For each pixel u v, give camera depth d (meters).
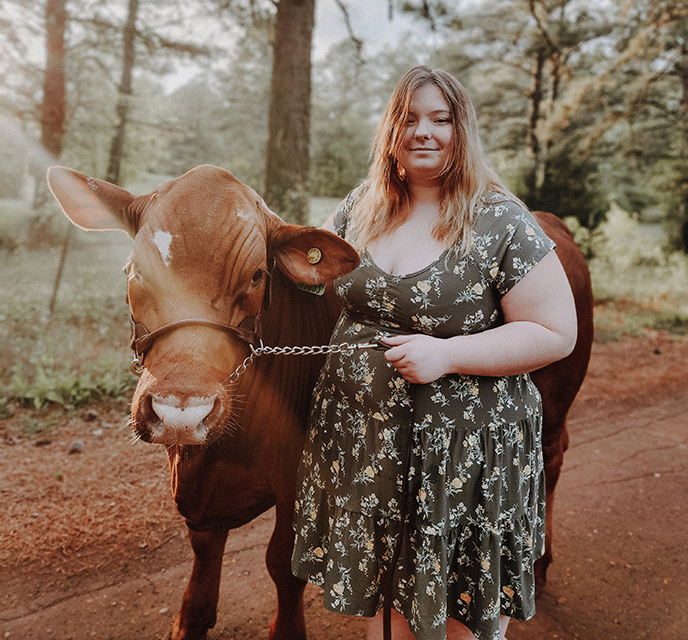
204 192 1.53
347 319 1.72
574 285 2.73
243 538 3.26
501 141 20.47
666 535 3.44
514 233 1.47
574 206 16.30
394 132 1.59
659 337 9.24
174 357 1.43
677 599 2.86
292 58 8.36
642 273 14.70
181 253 1.47
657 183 18.00
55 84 12.04
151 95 20.11
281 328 1.94
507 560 1.60
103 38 13.84
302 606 2.21
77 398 4.78
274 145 8.54
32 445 4.08
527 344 1.45
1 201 28.20
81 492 3.49
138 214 1.70
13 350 5.69
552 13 17.36
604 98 15.97
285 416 1.96
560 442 2.92
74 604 2.60
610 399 6.07
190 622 2.38
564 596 2.85
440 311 1.51
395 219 1.66
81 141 13.16
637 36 14.23
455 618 1.64
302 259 1.66
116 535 3.11
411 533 1.58
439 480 1.52
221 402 1.43
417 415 1.54
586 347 2.81
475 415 1.53
